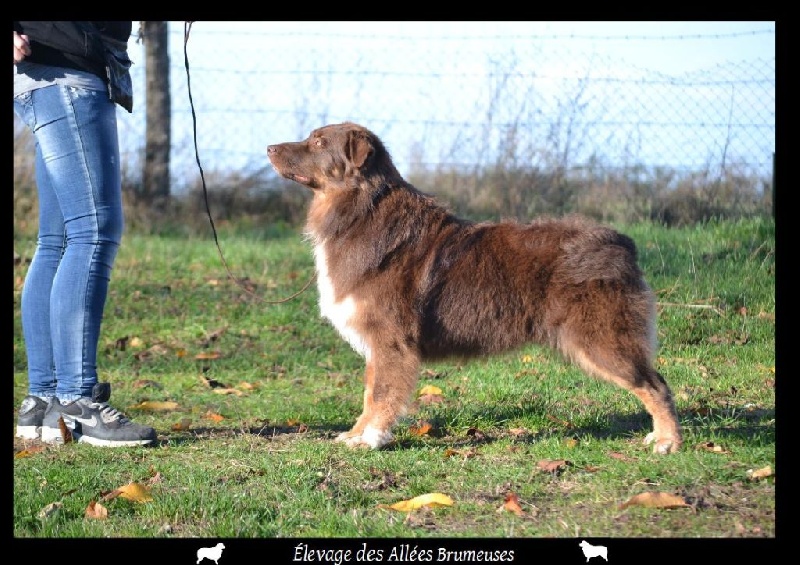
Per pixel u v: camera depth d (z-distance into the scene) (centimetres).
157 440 834
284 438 860
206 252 1731
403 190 838
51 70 780
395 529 589
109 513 643
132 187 1992
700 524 582
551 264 793
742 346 1134
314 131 863
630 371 775
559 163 1767
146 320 1383
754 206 1645
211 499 652
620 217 1700
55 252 842
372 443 798
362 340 820
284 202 2055
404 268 808
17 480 706
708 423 841
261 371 1187
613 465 711
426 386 1041
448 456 769
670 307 1257
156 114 1984
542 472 703
